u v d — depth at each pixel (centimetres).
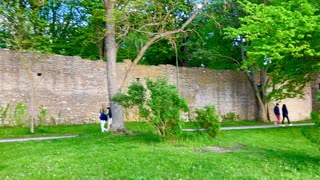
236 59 3678
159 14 2036
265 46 1412
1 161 1209
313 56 1412
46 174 953
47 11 3559
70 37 3625
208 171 1006
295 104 3909
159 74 3141
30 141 1686
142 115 1578
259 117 3516
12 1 2197
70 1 3073
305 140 1998
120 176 932
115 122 1856
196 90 3341
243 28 1548
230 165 1088
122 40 1986
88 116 2750
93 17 2105
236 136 1894
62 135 2130
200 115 1745
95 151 1297
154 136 1691
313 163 1238
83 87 2752
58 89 2625
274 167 1113
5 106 2386
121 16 1869
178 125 1552
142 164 1062
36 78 2527
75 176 932
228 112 3531
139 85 1683
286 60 1497
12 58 2447
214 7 2956
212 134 1714
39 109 2519
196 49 3556
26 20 2261
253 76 3522
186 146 1448
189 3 2130
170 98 1552
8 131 2212
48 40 2525
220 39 3506
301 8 1438
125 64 2986
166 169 1011
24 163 1112
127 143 1492
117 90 1916
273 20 1425
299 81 1552
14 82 2439
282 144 1775
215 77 3484
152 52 4100
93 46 3672
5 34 2339
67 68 2684
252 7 1580
